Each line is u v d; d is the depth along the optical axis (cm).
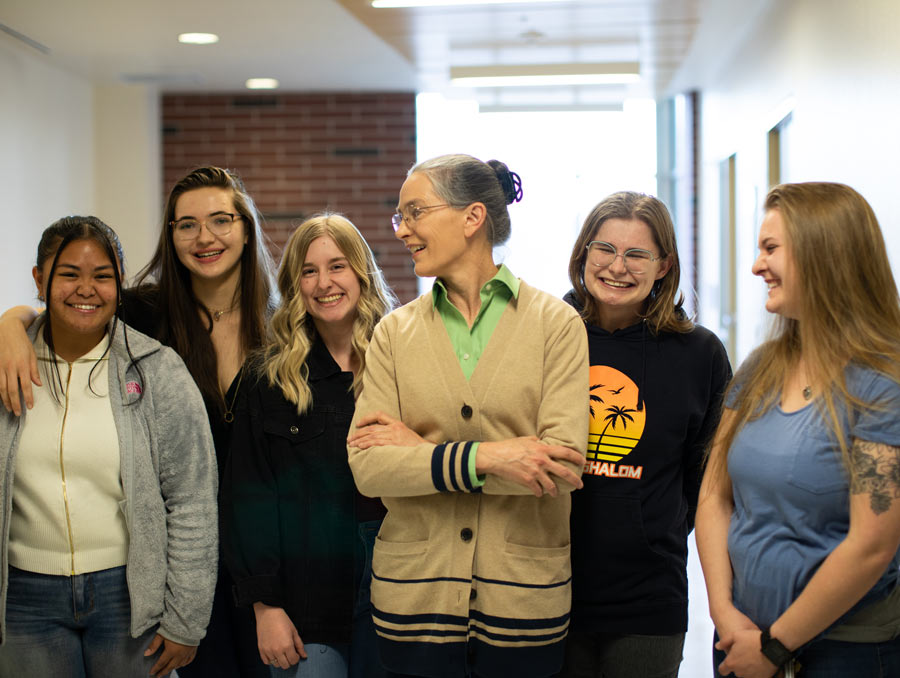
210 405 230
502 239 187
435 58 641
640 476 196
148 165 759
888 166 319
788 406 171
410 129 779
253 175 787
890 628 161
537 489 165
